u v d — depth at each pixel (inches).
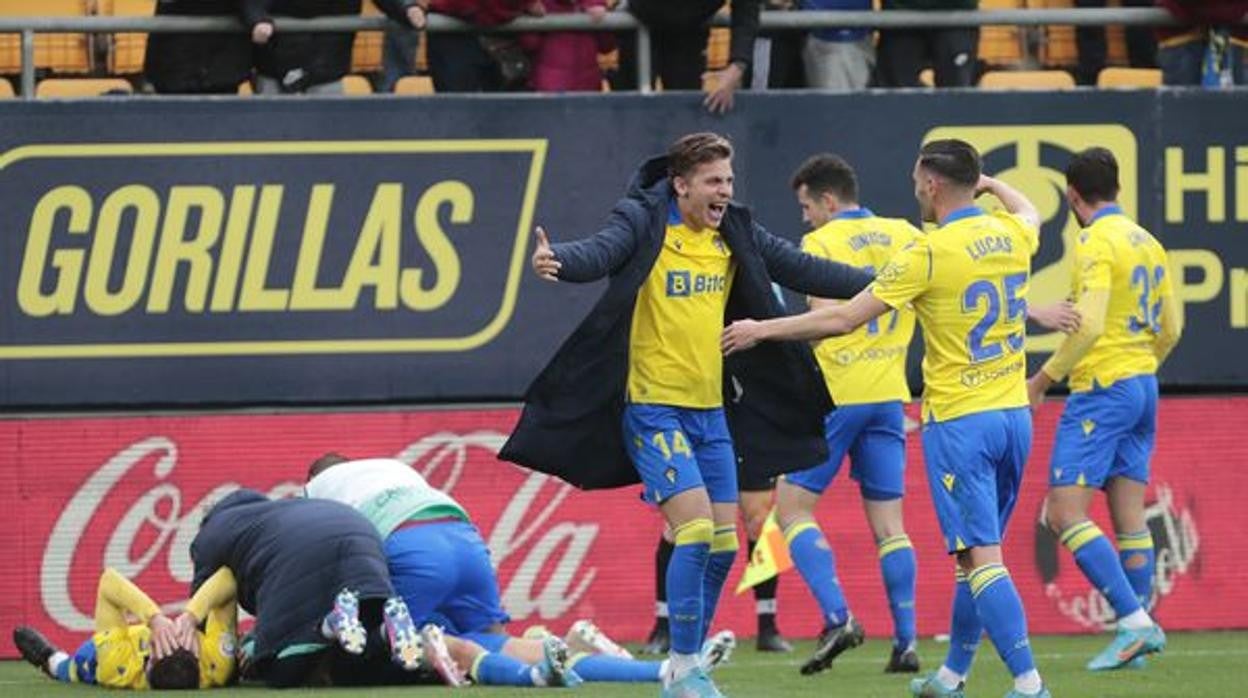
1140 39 1903.3
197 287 1702.8
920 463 1743.4
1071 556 1752.0
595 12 1737.2
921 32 1801.2
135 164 1697.8
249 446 1708.9
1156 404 1503.4
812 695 1286.9
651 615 1724.9
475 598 1385.3
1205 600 1771.7
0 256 1688.0
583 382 1125.7
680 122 1729.8
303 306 1710.1
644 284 1130.7
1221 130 1766.7
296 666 1304.1
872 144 1740.9
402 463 1560.0
